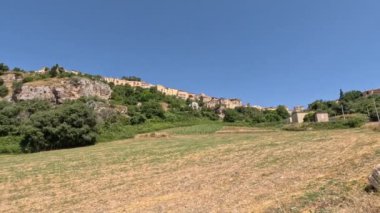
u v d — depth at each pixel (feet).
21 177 90.53
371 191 38.29
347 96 371.15
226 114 313.94
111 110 267.59
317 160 67.10
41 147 175.11
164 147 126.00
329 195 40.24
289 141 104.68
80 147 172.86
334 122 184.44
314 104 349.82
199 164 83.82
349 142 85.15
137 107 306.35
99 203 57.16
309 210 36.52
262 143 107.04
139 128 221.87
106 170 89.86
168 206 49.03
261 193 48.16
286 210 38.01
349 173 50.24
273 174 60.49
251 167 70.95
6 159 140.67
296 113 256.52
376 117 226.79
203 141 135.95
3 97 321.73
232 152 95.55
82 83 328.70
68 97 312.91
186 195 54.54
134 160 101.81
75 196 65.05
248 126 229.86
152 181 70.13
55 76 368.27
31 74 381.19
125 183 71.61
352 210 34.01
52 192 70.85
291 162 69.72
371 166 51.88
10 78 365.61
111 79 463.83
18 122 220.84
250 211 40.40
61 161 115.75
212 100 490.08
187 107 364.17
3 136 201.67
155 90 420.77
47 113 182.80
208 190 55.83
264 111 383.24
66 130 175.01
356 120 179.22
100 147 157.99
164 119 274.57
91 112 187.83
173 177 71.51
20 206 61.41
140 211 48.39
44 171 97.25
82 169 94.89
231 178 62.49
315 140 99.45
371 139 84.79
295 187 47.98
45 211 56.24
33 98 303.27
